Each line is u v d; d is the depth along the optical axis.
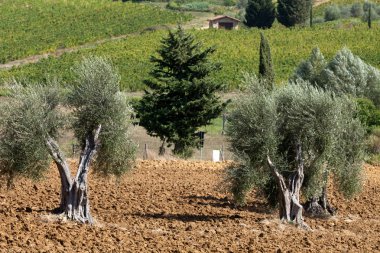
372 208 40.94
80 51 152.00
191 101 67.31
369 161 62.69
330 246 29.17
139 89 118.75
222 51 150.38
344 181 36.50
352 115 37.47
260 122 33.22
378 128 66.50
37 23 185.88
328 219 37.09
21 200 35.88
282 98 34.47
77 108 31.34
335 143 34.91
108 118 31.33
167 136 67.69
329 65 92.12
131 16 196.88
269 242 29.14
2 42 168.50
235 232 31.16
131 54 146.12
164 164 54.91
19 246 24.66
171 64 69.75
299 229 33.09
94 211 34.47
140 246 26.30
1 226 27.84
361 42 160.88
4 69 143.00
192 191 42.94
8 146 30.58
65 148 37.91
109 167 32.47
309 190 34.94
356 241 30.81
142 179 46.44
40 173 31.33
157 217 34.28
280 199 34.00
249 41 162.50
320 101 34.00
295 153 34.22
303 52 152.25
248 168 33.53
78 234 27.61
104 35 178.12
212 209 37.78
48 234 26.97
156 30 177.25
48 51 161.88
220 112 68.81
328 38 166.00
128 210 35.53
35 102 30.73
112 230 29.33
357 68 89.00
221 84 69.38
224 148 71.38
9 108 30.58
